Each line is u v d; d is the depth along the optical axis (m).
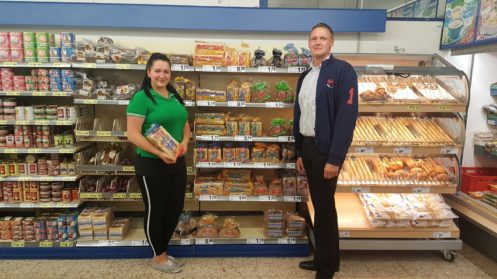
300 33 3.12
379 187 2.67
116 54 2.67
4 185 2.81
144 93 2.29
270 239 2.82
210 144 2.83
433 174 2.73
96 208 2.98
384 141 2.59
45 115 2.76
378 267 2.69
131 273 2.59
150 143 2.30
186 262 2.75
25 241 2.76
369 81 2.75
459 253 2.90
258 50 2.76
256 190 2.83
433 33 3.22
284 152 2.79
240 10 2.98
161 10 2.95
